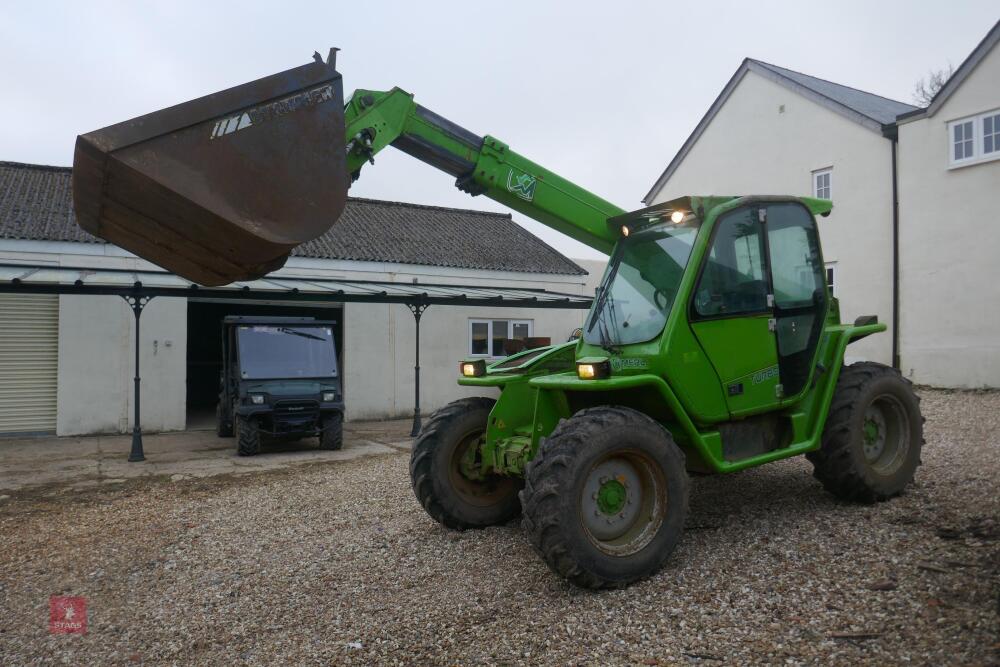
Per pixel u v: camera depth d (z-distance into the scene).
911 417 4.91
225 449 10.13
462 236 17.67
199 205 3.39
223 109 3.53
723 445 4.22
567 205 4.80
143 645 3.31
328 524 5.32
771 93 16.16
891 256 13.55
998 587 3.12
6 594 4.06
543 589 3.66
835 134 14.66
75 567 4.52
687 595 3.41
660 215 4.40
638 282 4.30
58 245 11.62
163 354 12.49
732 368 4.16
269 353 10.15
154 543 5.02
